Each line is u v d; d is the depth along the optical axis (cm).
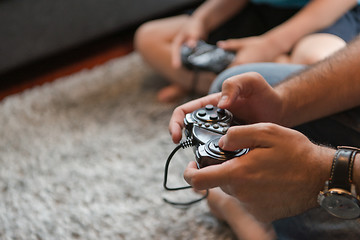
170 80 135
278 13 125
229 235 83
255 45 115
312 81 64
